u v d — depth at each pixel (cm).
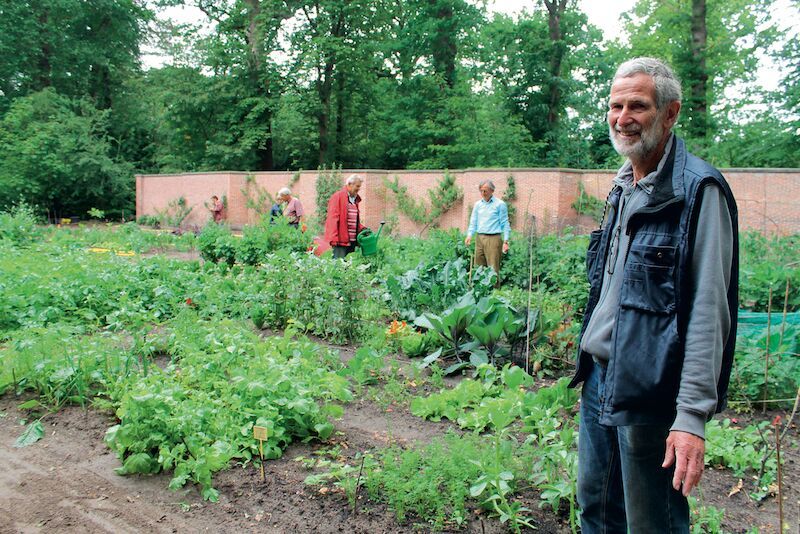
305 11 3388
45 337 512
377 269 1078
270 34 3441
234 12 3419
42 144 3056
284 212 1265
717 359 195
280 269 745
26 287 718
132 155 3872
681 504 220
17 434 424
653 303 205
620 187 241
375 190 2492
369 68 3584
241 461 385
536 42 3369
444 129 3275
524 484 358
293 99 3403
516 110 3491
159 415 372
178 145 3691
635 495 219
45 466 379
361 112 3741
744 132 2452
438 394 491
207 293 805
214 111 3575
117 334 657
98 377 481
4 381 491
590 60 3547
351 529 313
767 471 383
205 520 321
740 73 3144
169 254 1709
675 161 211
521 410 437
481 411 441
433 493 323
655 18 3088
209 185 3003
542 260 961
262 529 312
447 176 2327
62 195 3281
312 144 3672
